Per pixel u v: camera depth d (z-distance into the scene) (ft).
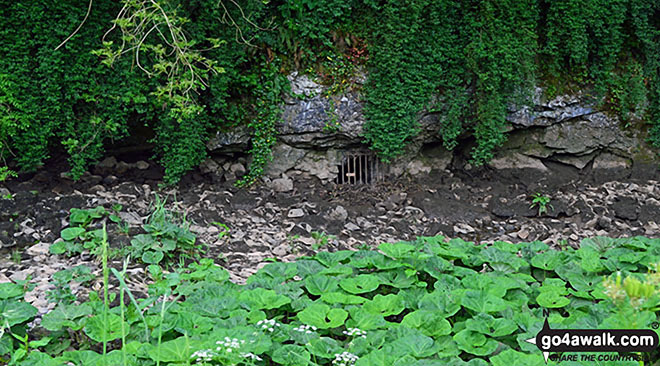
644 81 26.68
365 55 24.73
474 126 25.73
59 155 23.48
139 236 16.72
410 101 24.53
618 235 22.52
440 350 9.95
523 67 24.81
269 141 24.34
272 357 9.50
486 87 24.56
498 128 25.07
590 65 26.43
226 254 18.34
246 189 24.08
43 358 9.38
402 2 23.99
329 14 24.02
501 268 13.44
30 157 21.45
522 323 10.48
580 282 12.44
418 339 9.73
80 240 17.31
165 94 21.34
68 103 21.52
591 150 26.58
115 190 22.30
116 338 10.41
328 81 24.67
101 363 9.15
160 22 19.15
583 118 26.45
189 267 14.82
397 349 9.54
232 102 24.27
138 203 21.27
